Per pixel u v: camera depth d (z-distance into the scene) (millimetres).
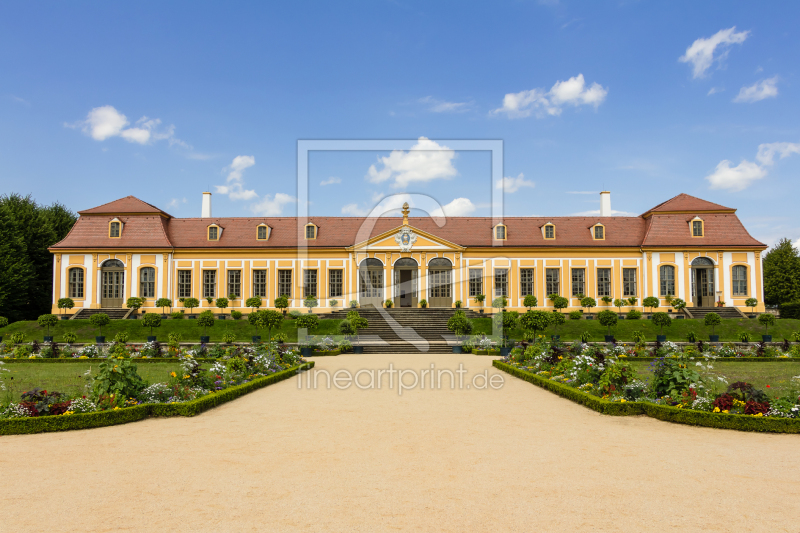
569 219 43375
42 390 10359
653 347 24516
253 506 5734
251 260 40656
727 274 39906
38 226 45469
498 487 6352
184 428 9578
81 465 7301
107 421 9812
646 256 40500
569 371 14594
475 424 9914
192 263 40562
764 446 8367
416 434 9094
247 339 31719
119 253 40188
